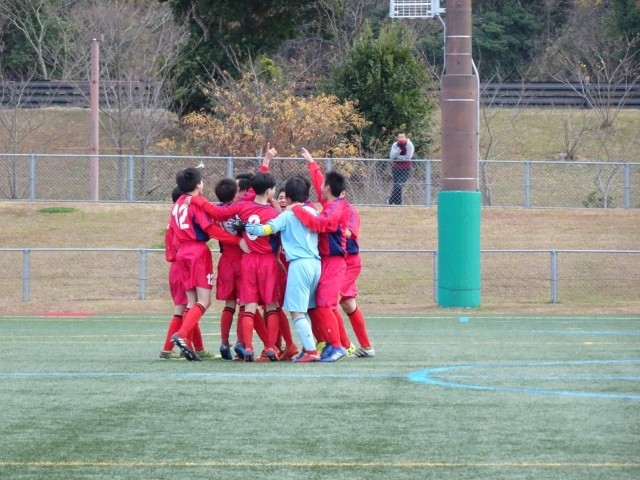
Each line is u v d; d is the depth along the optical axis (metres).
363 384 35.25
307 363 41.25
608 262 90.50
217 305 76.44
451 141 72.38
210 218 41.78
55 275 88.25
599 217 103.94
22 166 119.56
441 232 74.12
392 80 131.38
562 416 29.19
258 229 40.34
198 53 143.62
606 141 152.75
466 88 71.19
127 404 31.34
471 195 72.94
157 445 25.66
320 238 41.50
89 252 92.38
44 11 179.25
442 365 40.69
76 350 47.47
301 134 119.50
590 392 33.47
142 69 150.50
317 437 26.48
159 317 68.94
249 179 42.62
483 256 91.38
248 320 41.69
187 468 23.34
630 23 176.50
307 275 40.78
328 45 177.62
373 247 95.38
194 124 126.62
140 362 42.16
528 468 23.17
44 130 157.00
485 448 25.16
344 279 42.72
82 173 121.88
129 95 144.75
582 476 22.47
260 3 141.25
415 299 82.44
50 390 34.19
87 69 164.38
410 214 104.38
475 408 30.50
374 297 83.00
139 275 85.62
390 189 108.94
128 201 106.94
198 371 38.81
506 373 38.16
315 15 149.38
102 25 152.88
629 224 102.06
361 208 105.62
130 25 152.12
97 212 103.50
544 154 150.00
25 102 164.75
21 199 109.81
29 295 82.25
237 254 42.44
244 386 34.84
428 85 143.12
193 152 126.75
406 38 154.88
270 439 26.28
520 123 159.25
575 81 170.50
